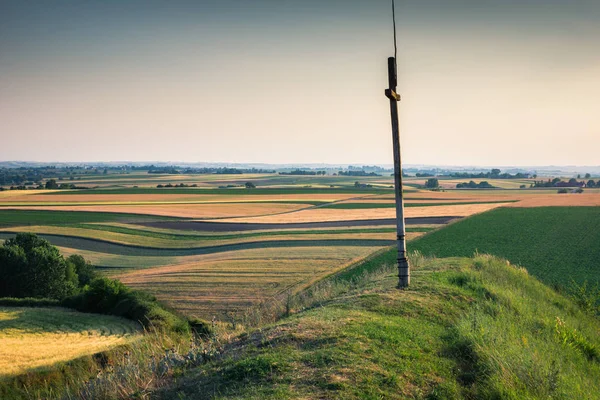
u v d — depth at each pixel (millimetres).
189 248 66000
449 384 8695
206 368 9156
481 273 19359
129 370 9570
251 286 39750
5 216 90125
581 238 53125
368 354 9195
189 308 34688
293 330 10438
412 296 14180
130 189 158875
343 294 16156
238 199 128000
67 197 130250
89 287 39438
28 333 30953
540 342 12062
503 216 76062
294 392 7598
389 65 16234
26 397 18578
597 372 11664
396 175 16094
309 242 63656
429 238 56594
